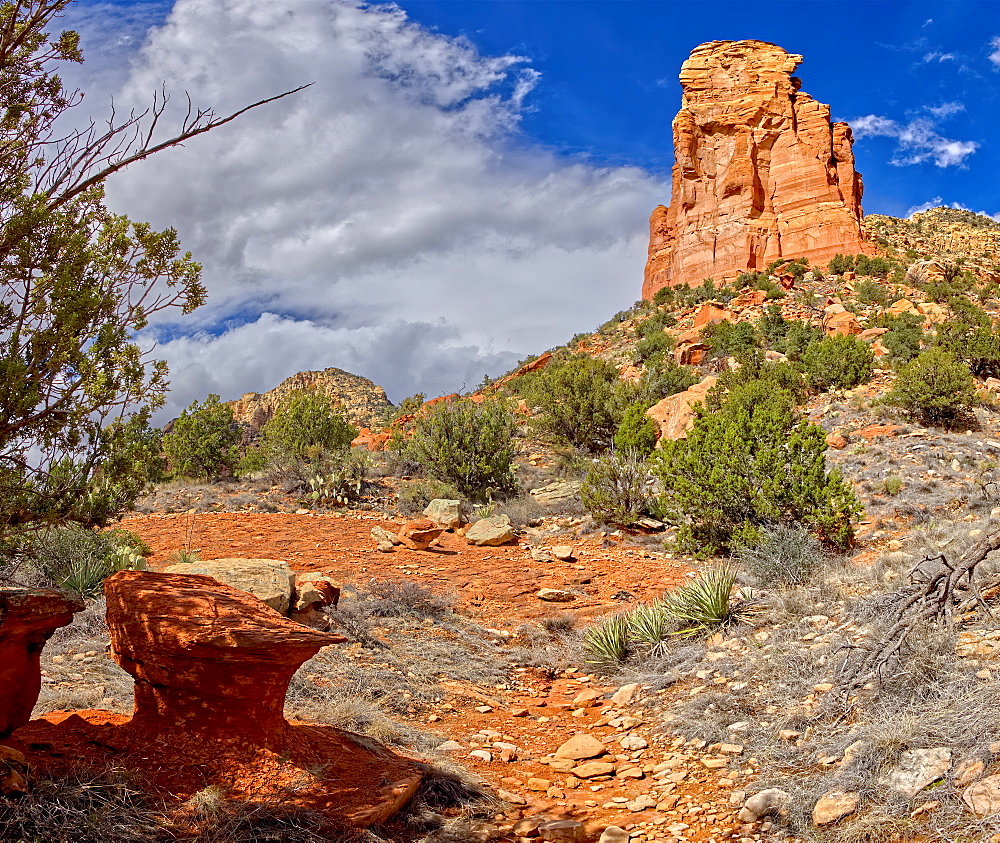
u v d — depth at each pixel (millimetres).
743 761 5605
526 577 13297
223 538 14961
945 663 5633
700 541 14805
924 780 4320
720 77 82750
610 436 29359
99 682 6418
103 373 4543
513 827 4836
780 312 50031
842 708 5762
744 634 8438
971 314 46656
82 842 3477
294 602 8820
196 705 4566
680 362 45625
